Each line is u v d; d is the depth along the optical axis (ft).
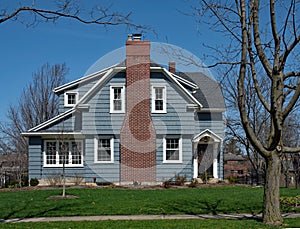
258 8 39.40
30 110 139.03
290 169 113.19
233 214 46.52
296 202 54.49
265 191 39.17
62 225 39.14
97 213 47.09
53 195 64.80
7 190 77.82
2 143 134.72
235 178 96.02
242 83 38.81
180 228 37.01
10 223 40.75
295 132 98.12
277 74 37.45
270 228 36.45
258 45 39.04
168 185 80.38
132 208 50.24
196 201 56.59
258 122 96.53
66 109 98.32
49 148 89.35
